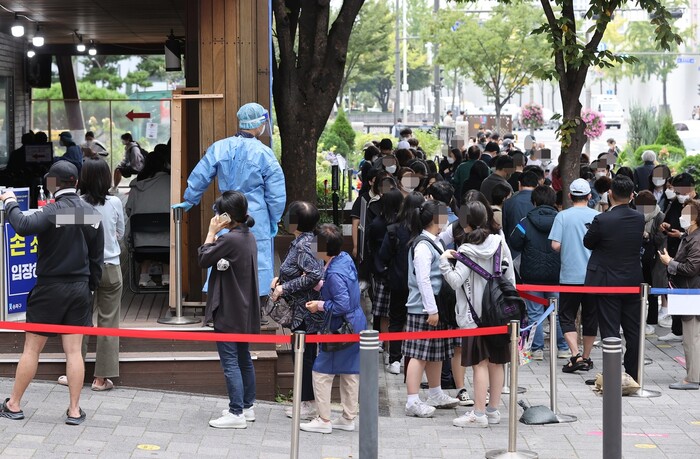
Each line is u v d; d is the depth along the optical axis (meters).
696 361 10.18
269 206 9.44
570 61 13.18
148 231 11.19
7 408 8.09
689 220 10.13
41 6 15.92
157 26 19.20
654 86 55.06
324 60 16.19
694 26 51.22
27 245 9.43
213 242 8.22
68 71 25.11
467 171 15.69
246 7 10.27
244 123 9.40
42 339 8.07
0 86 19.61
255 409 9.18
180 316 9.80
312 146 16.31
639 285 9.93
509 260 8.51
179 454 7.58
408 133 19.95
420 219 8.84
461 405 9.61
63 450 7.42
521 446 8.12
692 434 8.47
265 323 9.77
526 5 43.12
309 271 8.21
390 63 62.00
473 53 43.50
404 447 8.15
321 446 8.09
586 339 10.88
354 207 12.08
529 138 21.28
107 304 9.02
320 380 8.48
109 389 9.20
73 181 7.93
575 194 10.73
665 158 29.27
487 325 8.34
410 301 9.04
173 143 10.09
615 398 6.88
